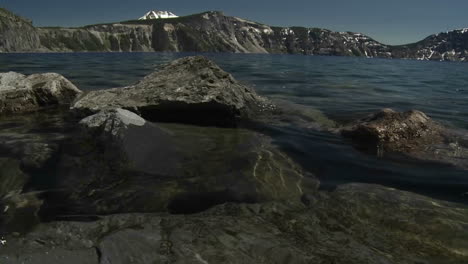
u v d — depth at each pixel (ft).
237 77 82.28
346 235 13.47
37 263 10.98
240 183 18.30
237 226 13.83
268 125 32.30
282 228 13.83
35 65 121.19
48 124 30.83
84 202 15.88
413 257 12.16
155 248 11.93
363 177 20.22
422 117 29.68
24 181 17.88
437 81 96.37
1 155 21.40
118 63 148.66
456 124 34.63
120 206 15.61
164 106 32.40
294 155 23.65
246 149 23.90
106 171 19.10
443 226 14.24
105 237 12.63
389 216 15.01
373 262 11.71
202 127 30.37
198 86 34.65
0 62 145.59
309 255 11.94
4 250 11.76
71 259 11.26
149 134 22.70
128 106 32.09
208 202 16.24
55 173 18.89
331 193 17.46
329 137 28.58
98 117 23.85
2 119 32.81
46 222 14.01
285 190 17.92
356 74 116.16
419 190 18.61
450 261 11.97
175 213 15.10
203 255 11.62
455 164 22.52
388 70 162.30
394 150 25.17
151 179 18.40
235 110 33.86
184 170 19.58
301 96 52.49
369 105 45.06
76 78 68.74
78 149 21.99
